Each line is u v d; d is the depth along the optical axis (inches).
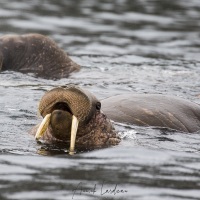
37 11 3799.2
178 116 1822.1
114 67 2694.4
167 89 2304.4
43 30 3358.8
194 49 3095.5
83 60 2807.6
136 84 2381.9
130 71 2628.0
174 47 3122.5
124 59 2859.3
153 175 1445.6
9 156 1544.0
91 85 2349.9
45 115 1558.8
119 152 1593.3
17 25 3427.7
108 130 1648.6
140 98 1877.5
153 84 2388.0
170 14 3860.7
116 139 1659.7
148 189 1363.2
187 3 4192.9
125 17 3732.8
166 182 1406.3
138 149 1621.6
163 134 1747.0
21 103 2030.0
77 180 1397.6
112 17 3720.5
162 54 2974.9
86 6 4005.9
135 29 3474.4
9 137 1690.5
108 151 1594.5
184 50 3068.4
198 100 2114.9
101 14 3794.3
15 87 2260.1
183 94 2220.7
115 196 1320.1
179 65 2765.7
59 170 1454.2
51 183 1376.7
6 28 3348.9
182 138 1734.7
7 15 3646.7
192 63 2812.5
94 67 2679.6
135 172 1457.9
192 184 1401.3
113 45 3117.6
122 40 3225.9
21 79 2417.6
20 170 1450.5
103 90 2262.6
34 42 2586.1
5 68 2529.5
